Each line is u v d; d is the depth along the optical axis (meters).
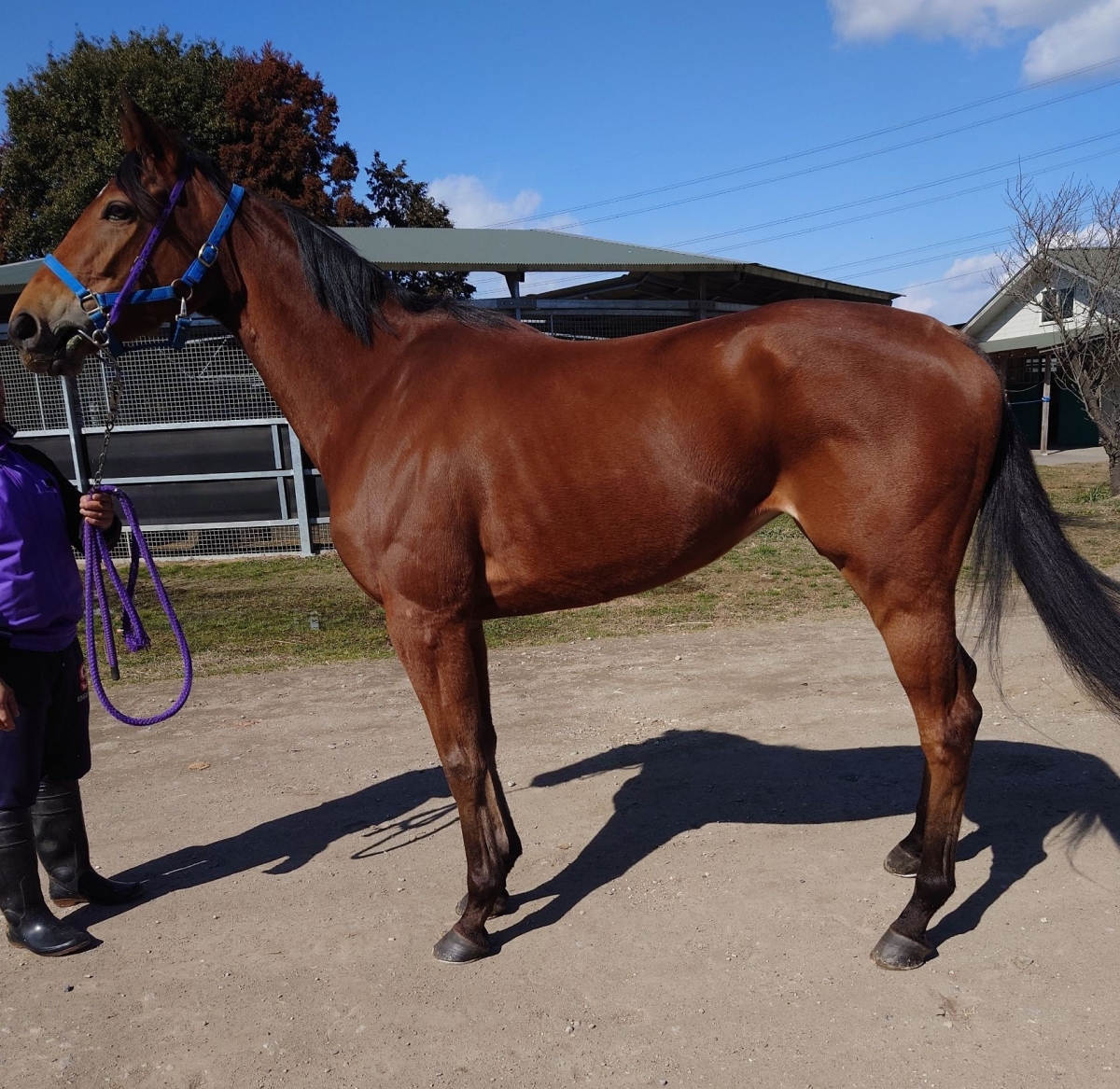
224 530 9.91
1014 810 3.09
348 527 2.42
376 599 2.49
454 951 2.39
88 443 9.77
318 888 2.85
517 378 2.33
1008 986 2.16
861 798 3.27
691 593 7.06
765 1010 2.12
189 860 3.09
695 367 2.22
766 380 2.16
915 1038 2.00
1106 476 14.34
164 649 6.04
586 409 2.25
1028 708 4.07
